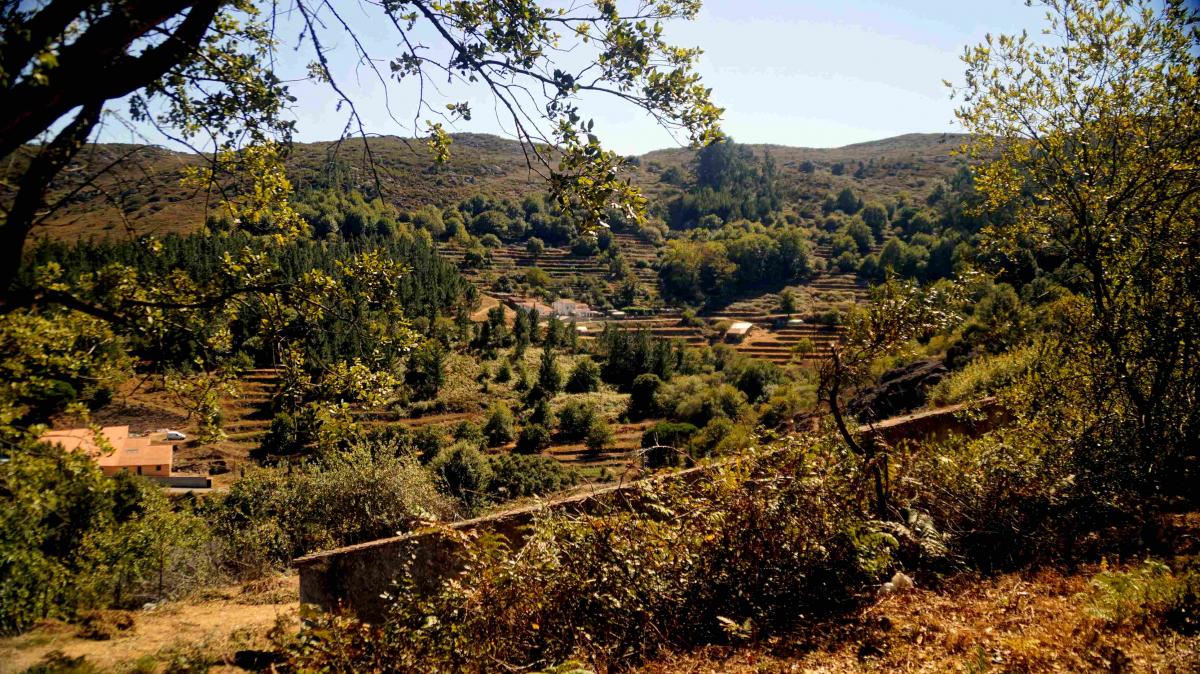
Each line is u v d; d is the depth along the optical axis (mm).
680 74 4148
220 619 6914
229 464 35188
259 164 4934
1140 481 5512
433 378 53312
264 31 4582
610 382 63812
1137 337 5742
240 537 12539
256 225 5262
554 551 4875
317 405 5652
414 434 35312
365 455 13305
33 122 2947
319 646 4652
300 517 13078
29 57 2760
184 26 3365
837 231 135375
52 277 4203
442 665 4410
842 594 4754
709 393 42938
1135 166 6246
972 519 5340
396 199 155375
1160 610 3521
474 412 51344
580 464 41281
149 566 9734
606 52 4102
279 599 8086
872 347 5594
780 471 5391
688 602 4711
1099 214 6352
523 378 59625
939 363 13023
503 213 153125
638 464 5898
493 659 4352
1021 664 3314
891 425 6996
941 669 3428
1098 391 5852
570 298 112938
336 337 5852
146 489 11438
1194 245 5586
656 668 4137
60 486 5199
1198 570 3846
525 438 45750
